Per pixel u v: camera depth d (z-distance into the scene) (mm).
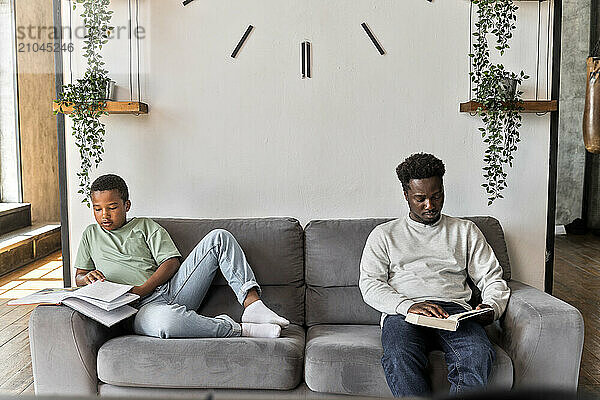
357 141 3119
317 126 3115
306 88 3100
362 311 2699
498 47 2967
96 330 2342
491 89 2932
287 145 3127
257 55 3090
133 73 3084
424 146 3121
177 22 3072
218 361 2209
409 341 2166
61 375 2279
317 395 2227
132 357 2223
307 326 2750
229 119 3115
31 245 5551
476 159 3129
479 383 2066
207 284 2668
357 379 2184
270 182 3141
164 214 3154
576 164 7426
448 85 3098
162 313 2389
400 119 3111
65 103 2926
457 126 3111
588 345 3389
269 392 2244
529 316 2229
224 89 3104
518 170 3137
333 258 2758
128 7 3062
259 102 3107
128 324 2543
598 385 2779
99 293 2375
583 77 7258
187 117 3113
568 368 2211
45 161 6613
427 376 2176
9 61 6160
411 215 2678
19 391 2717
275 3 3066
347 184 3137
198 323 2391
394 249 2607
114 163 3131
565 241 6867
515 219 3156
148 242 2766
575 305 4246
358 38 3078
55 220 6711
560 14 3074
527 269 3178
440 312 2201
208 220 2898
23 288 4609
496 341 2465
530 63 3096
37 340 2266
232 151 3131
